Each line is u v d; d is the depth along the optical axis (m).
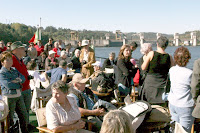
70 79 7.17
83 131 3.15
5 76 3.69
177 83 3.15
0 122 3.29
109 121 1.74
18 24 100.50
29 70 6.34
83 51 7.52
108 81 4.59
